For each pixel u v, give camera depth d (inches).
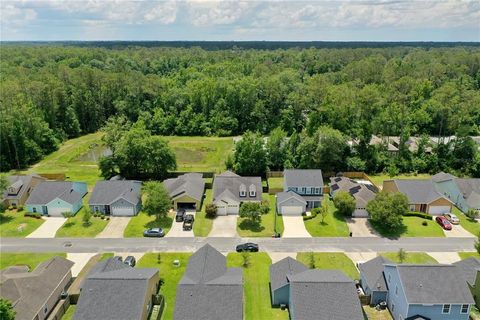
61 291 1664.6
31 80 4426.7
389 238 2183.8
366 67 5969.5
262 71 5979.3
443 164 3280.0
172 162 3117.6
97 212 2479.1
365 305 1640.0
